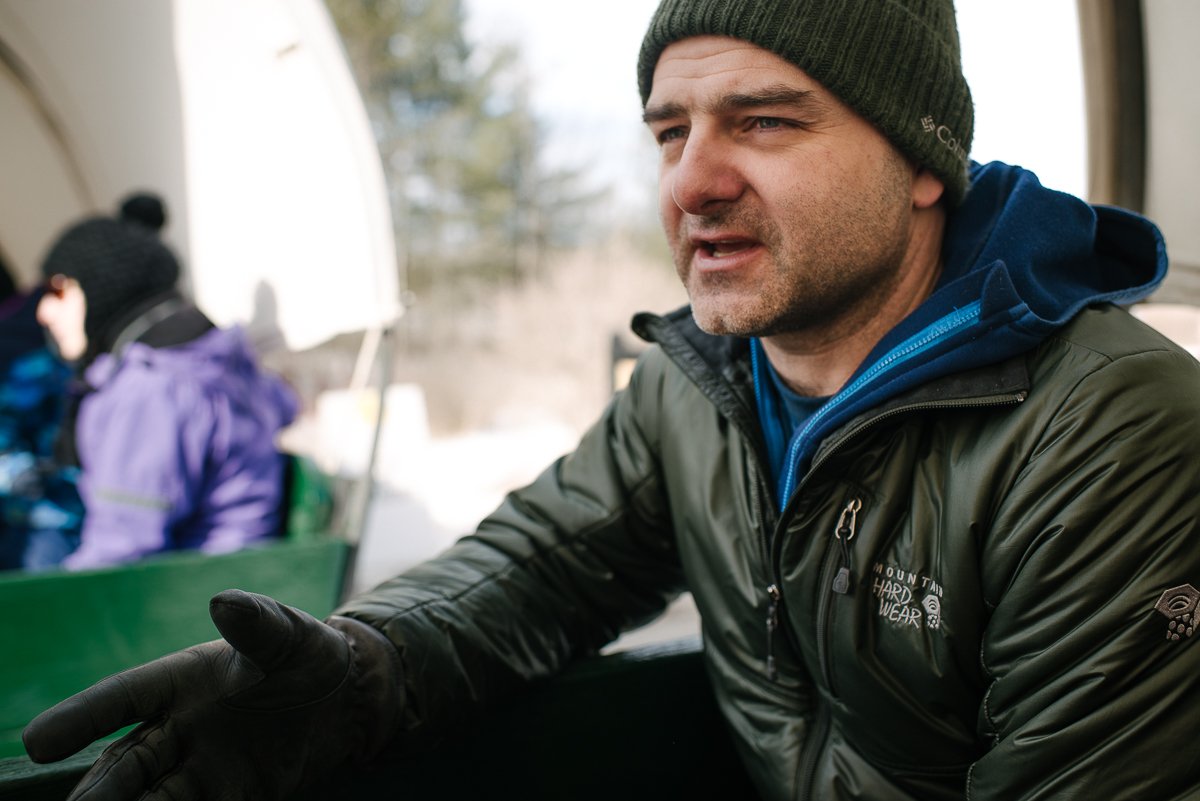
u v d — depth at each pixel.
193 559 1.98
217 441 2.31
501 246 15.83
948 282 0.91
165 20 2.80
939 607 0.83
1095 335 0.81
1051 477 0.76
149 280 2.37
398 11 15.88
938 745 0.87
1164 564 0.72
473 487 5.45
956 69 0.90
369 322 2.38
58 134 3.46
